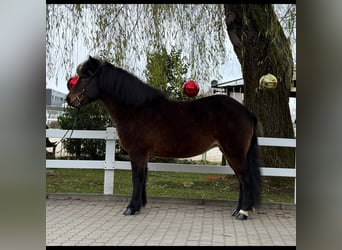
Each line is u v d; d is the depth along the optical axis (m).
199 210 5.04
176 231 3.94
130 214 4.63
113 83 4.66
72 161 5.47
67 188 6.43
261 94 6.43
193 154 4.73
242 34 6.12
